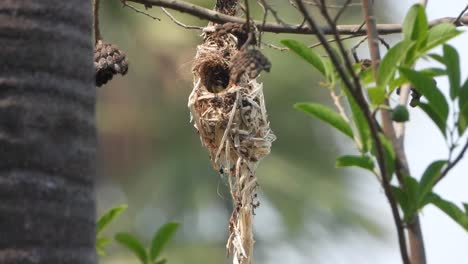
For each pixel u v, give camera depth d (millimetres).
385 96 5852
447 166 5664
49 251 5133
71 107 5328
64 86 5332
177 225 6996
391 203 5402
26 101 5234
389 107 5828
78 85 5391
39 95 5262
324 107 5871
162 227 6988
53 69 5320
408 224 5645
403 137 6074
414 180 5641
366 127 5738
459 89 5762
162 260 7055
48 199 5168
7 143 5168
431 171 5660
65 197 5211
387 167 5672
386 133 5855
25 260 5078
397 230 5406
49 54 5324
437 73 5871
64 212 5199
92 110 5453
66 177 5242
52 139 5242
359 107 5742
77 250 5219
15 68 5258
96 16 7992
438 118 5773
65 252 5176
